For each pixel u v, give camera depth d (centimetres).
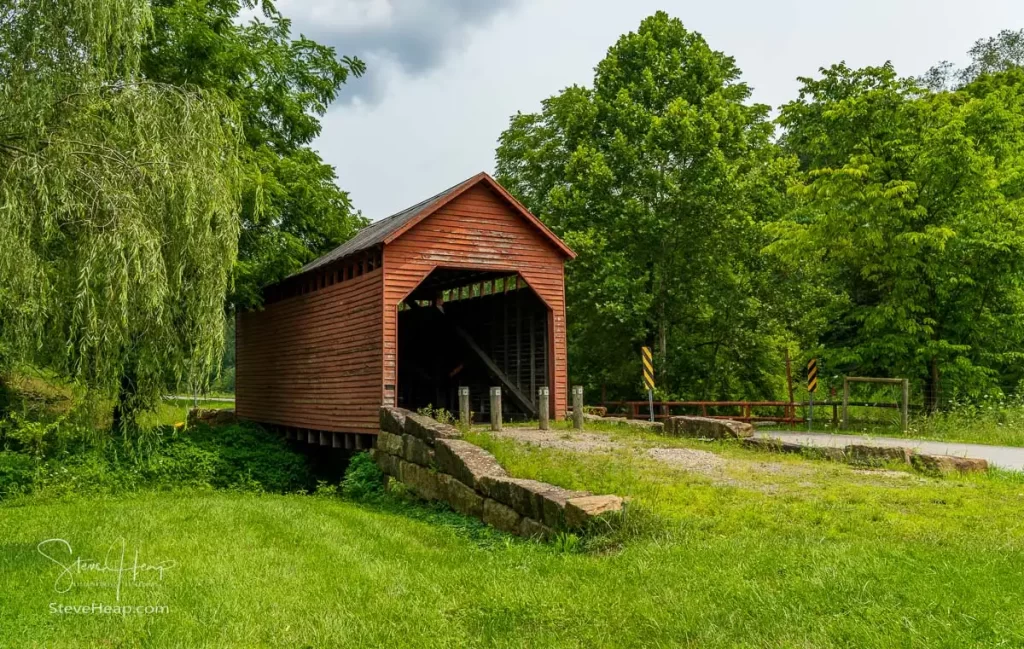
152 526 1004
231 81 2033
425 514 1205
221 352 1023
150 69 1817
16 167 791
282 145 2300
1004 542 650
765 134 2641
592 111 2519
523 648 518
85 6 853
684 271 2419
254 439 2111
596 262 2284
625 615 557
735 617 519
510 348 2034
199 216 954
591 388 2619
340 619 595
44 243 816
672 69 2567
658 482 984
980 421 1755
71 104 855
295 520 1061
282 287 2203
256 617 604
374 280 1662
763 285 2433
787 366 2441
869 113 2211
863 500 851
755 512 806
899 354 2119
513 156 2895
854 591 534
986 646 431
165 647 537
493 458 1172
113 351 850
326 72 2438
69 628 580
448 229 1706
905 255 2055
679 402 2239
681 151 2342
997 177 2169
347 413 1756
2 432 1617
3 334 893
